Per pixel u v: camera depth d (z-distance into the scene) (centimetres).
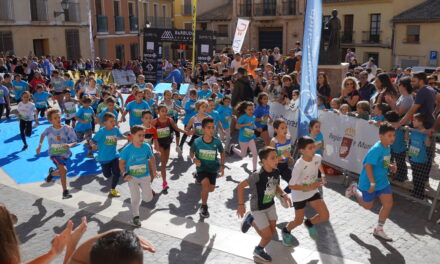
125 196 793
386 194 605
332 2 4109
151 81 2506
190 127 932
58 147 772
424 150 729
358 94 1027
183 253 577
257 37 4444
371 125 806
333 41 1362
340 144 874
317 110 880
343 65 1361
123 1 3644
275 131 747
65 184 783
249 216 555
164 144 813
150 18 4181
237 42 1970
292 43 4234
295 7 4147
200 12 4903
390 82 891
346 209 726
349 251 580
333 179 880
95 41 3244
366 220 680
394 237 621
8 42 2456
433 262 552
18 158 1059
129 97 1275
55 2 2784
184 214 707
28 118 1145
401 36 3678
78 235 270
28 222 681
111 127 775
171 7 4675
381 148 596
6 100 1516
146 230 648
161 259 561
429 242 606
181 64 2759
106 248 179
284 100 1120
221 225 663
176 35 2469
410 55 3631
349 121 855
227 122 1056
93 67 2381
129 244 181
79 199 778
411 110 752
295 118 1060
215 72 1611
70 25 2922
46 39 2734
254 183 546
